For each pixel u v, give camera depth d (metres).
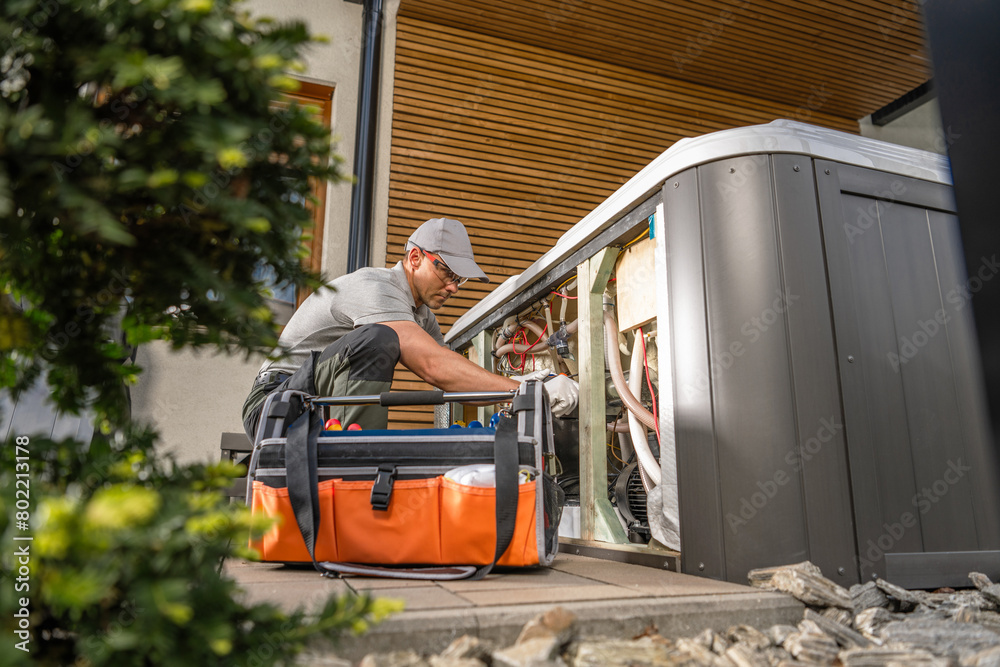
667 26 4.64
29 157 0.62
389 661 0.91
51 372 0.87
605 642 0.98
